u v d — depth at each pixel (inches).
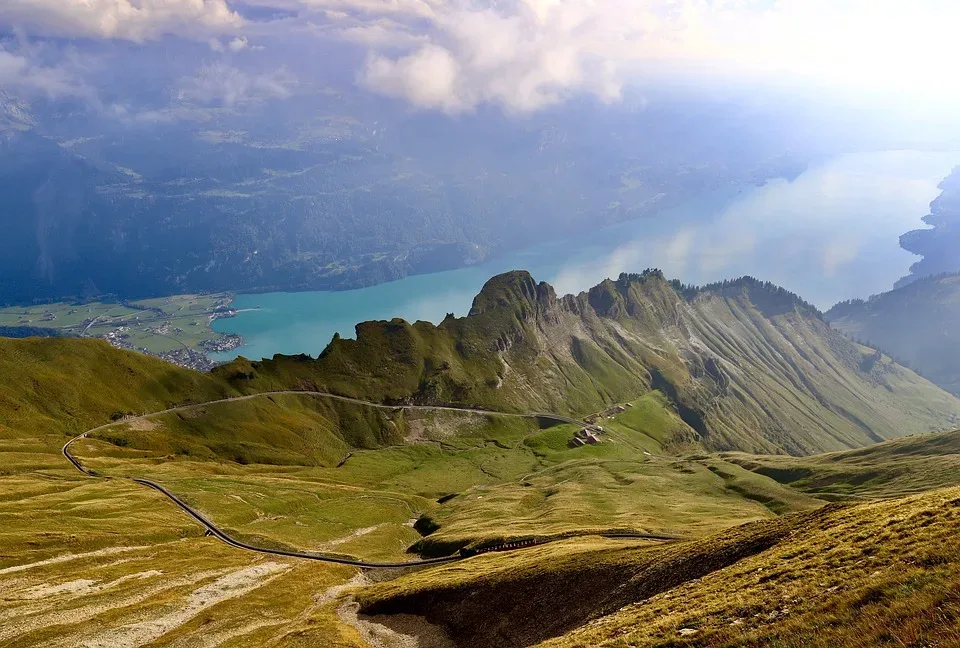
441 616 3627.0
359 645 3388.3
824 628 1277.1
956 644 975.0
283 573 5073.8
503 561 4389.8
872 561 1616.6
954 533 1565.0
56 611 3764.8
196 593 4325.8
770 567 2041.1
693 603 1937.7
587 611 2942.9
